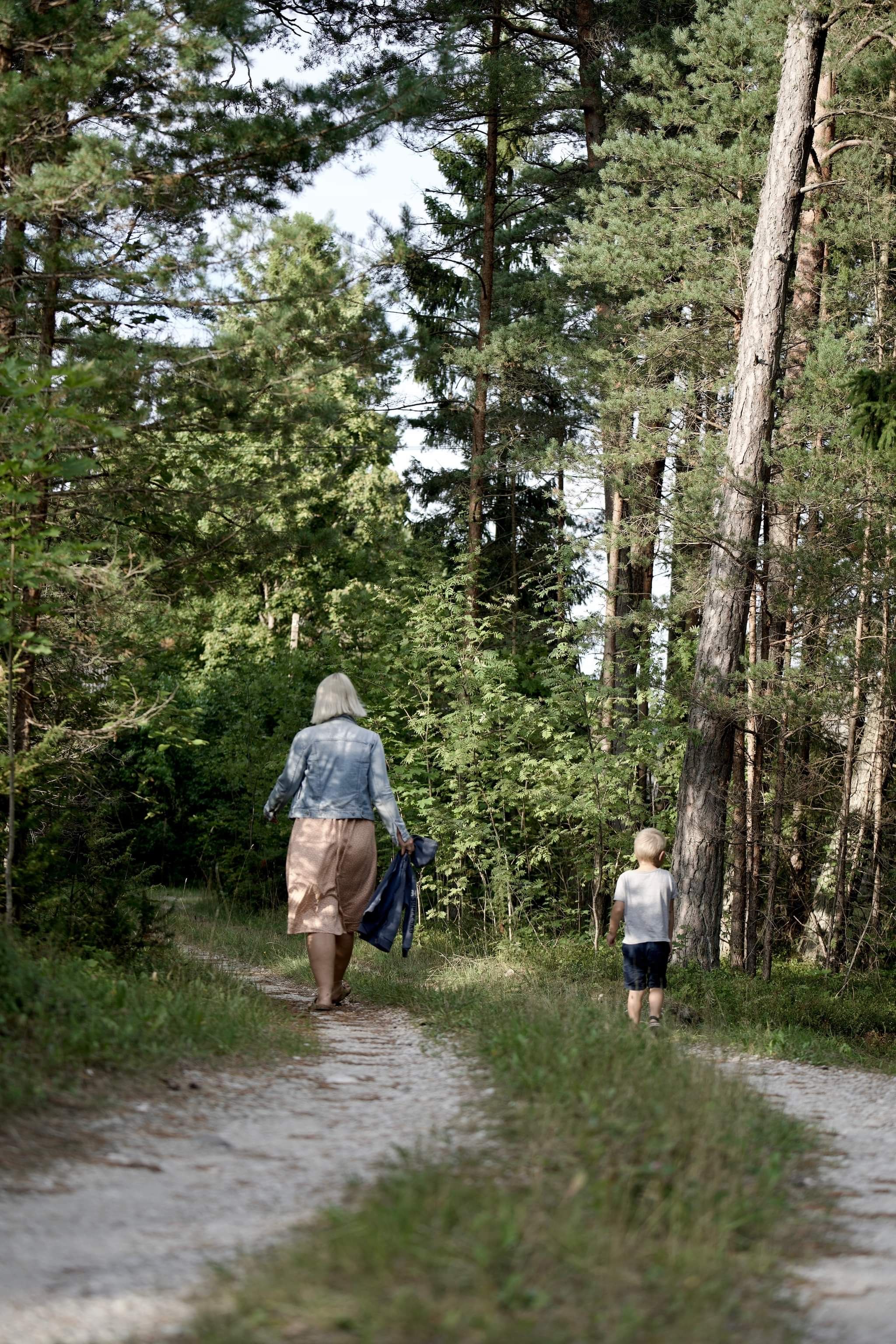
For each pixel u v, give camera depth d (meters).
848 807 14.39
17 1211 3.41
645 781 17.12
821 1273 3.38
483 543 26.17
